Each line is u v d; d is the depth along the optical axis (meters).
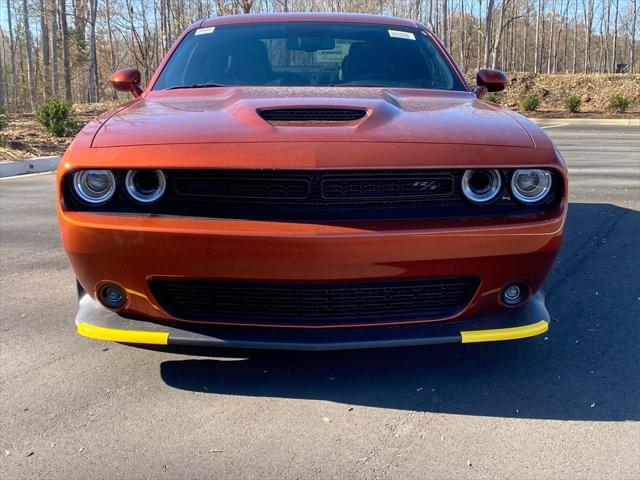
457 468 2.25
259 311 2.54
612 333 3.41
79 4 28.31
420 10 37.62
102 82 40.03
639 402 2.70
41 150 11.53
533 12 48.88
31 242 5.38
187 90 3.48
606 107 24.83
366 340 2.48
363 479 2.19
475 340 2.54
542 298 2.79
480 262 2.48
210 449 2.36
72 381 2.87
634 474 2.21
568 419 2.57
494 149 2.53
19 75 52.16
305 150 2.43
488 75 3.92
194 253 2.39
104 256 2.47
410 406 2.67
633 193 7.32
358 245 2.37
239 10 18.67
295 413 2.61
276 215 2.44
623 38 65.44
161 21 27.80
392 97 3.26
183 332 2.55
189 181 2.47
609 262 4.68
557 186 2.57
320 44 3.94
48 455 2.32
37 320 3.60
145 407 2.65
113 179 2.48
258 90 3.33
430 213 2.48
